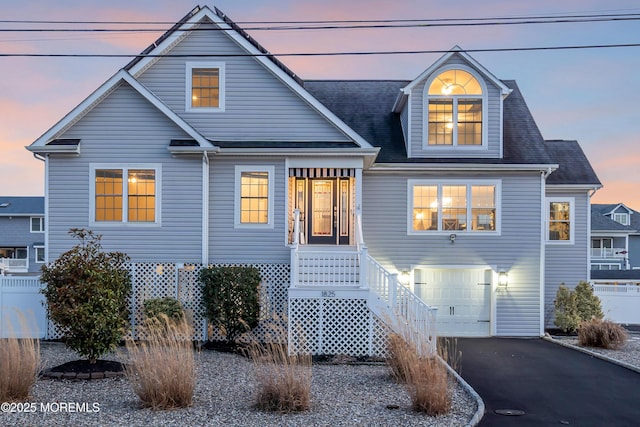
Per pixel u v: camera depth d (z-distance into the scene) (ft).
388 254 56.29
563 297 58.54
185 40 52.80
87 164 49.11
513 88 66.44
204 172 49.47
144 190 49.57
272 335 46.47
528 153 57.06
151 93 48.73
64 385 31.32
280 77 52.11
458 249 56.34
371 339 43.09
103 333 34.53
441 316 56.29
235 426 24.25
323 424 24.76
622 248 135.03
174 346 30.63
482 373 38.04
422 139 56.29
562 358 43.98
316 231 56.08
